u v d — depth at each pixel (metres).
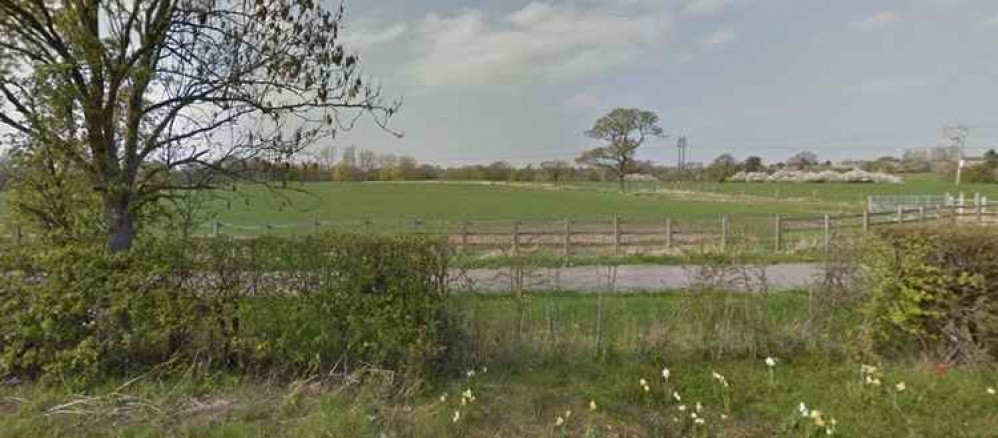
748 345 4.85
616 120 64.69
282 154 4.77
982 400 3.83
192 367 4.04
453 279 4.38
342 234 4.30
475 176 85.06
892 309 4.63
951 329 4.50
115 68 4.12
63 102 3.89
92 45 3.93
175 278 4.11
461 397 3.86
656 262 13.46
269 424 3.49
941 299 4.51
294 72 4.46
